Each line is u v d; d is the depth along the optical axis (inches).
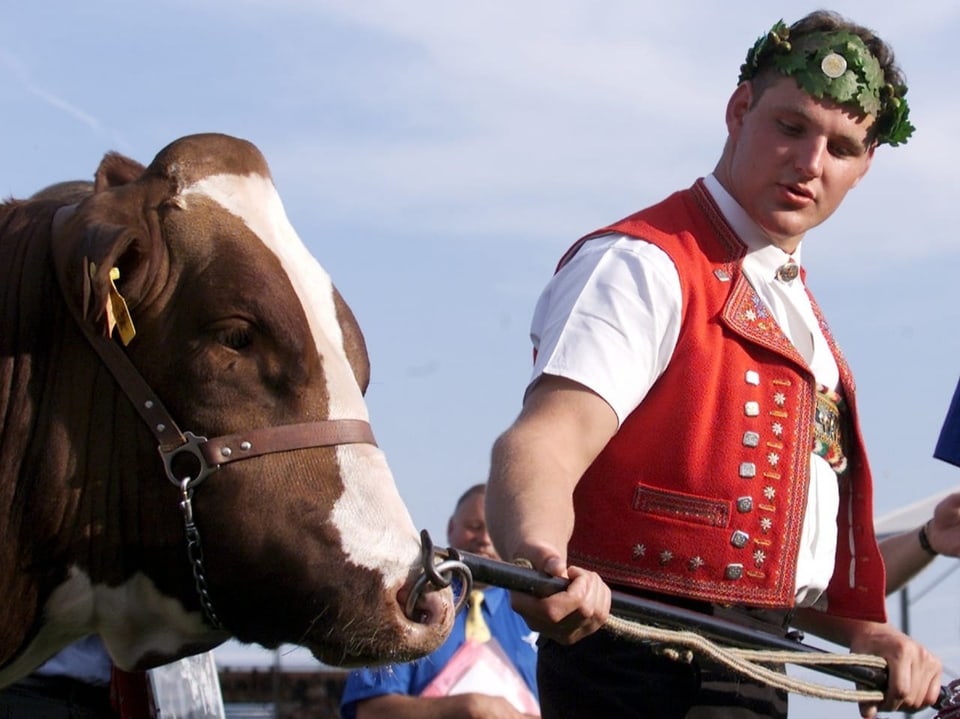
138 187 178.5
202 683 233.8
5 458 176.1
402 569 169.9
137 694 221.9
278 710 488.4
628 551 190.2
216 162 181.5
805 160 195.8
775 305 199.9
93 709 242.1
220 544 172.6
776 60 199.3
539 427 180.4
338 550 170.6
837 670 195.5
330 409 175.5
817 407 201.8
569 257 198.5
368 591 169.3
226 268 175.2
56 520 176.1
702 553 189.8
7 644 177.3
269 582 171.6
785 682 189.0
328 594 169.9
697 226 199.0
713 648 180.9
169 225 176.6
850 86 195.9
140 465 175.5
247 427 173.5
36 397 177.5
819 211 199.6
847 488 206.8
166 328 174.9
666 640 176.6
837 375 205.9
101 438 176.4
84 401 176.9
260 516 171.8
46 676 238.2
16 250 181.5
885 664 202.2
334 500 172.2
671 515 190.1
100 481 176.1
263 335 174.4
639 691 190.2
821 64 196.1
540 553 163.5
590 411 183.0
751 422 192.2
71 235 174.7
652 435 190.7
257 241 177.8
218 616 175.2
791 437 193.9
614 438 191.6
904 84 202.4
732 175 200.8
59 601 178.5
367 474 174.1
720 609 192.4
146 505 175.6
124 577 177.6
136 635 181.3
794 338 201.9
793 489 193.3
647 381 189.3
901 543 223.9
